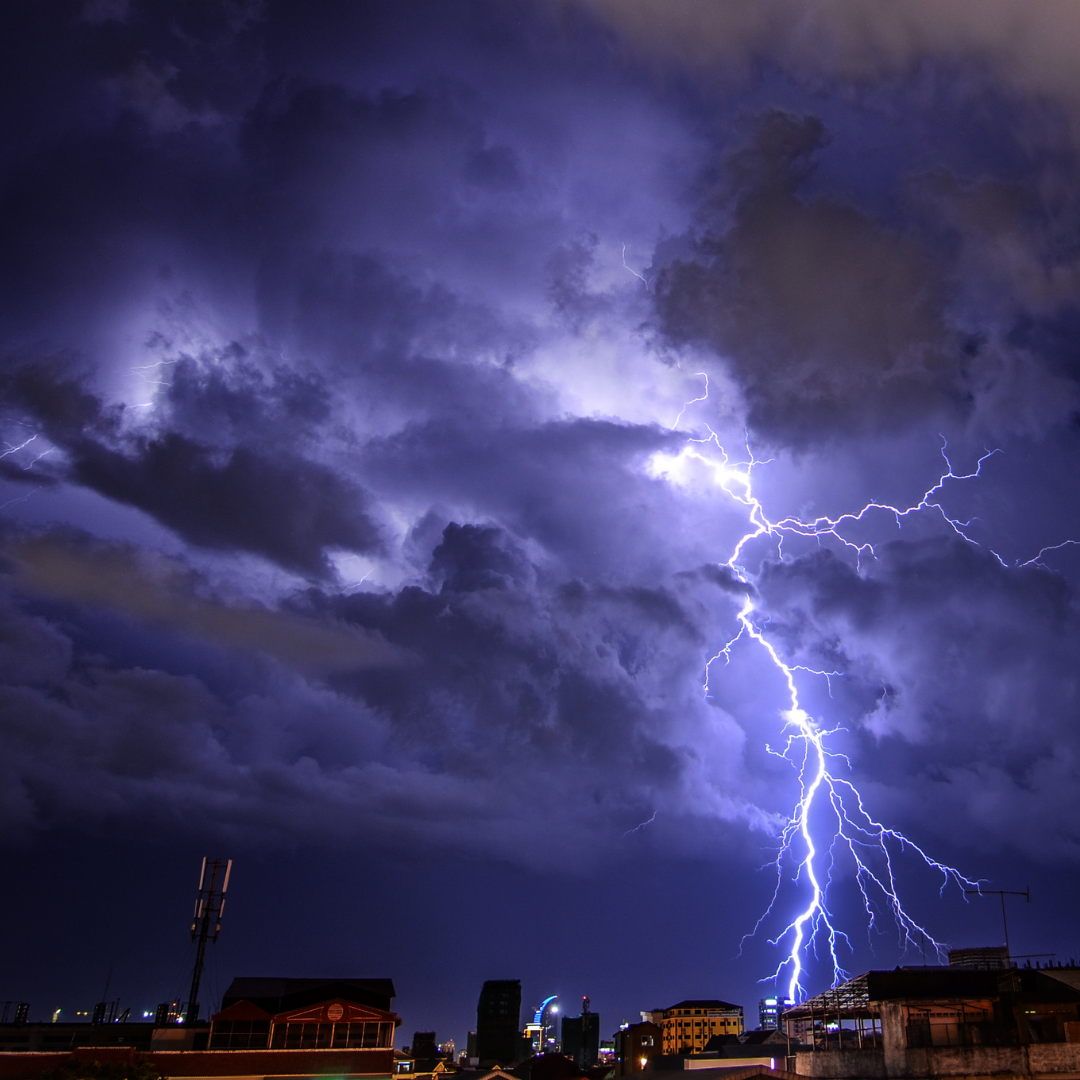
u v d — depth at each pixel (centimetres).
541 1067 5575
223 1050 4850
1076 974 3769
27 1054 4462
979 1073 3138
